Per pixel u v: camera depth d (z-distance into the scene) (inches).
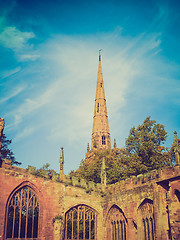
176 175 1338.6
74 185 1772.9
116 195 1750.7
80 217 1784.0
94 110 5305.1
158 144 2133.4
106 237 1756.9
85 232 1840.6
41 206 1596.9
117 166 2246.6
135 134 2230.6
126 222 1632.6
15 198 1505.9
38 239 1529.3
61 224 1635.1
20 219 1494.8
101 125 5059.1
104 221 1792.6
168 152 2097.7
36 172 1625.2
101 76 5502.0
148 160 2048.5
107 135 5027.1
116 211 1738.4
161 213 1373.0
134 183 1632.6
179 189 1305.4
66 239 1659.7
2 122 1567.4
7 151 2544.3
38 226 1560.0
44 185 1638.8
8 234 1587.1
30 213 1684.3
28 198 1561.3
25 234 1493.6
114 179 2209.6
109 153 2672.2
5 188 1472.7
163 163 2028.8
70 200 1721.2
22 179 1551.4
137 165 1998.0
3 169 1494.8
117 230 1706.4
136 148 2187.5
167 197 1357.0
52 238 1581.0
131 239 1563.7
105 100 5344.5
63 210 1674.5
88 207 1795.0
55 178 1704.0
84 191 1800.0
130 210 1614.2
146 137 2151.8
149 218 1486.2
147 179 1545.3
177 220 1284.4
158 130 2144.4
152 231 1457.9
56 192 1676.9
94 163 2564.0
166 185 1402.6
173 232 1283.2
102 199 1851.6
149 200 1502.2
